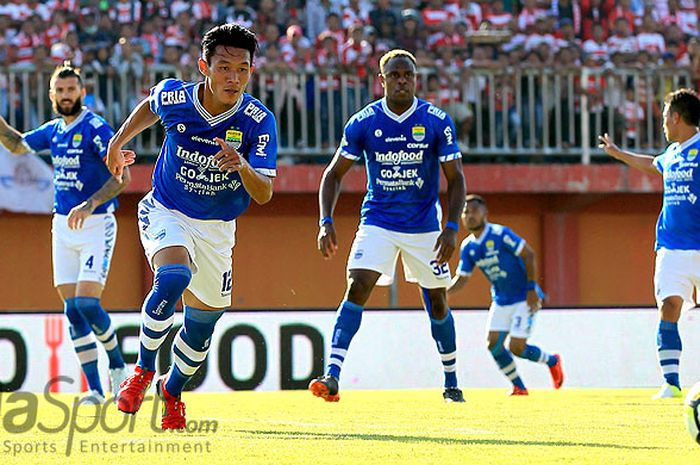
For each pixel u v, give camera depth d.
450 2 46.81
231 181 14.73
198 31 44.06
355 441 13.96
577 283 46.22
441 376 35.41
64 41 41.97
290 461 11.70
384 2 45.38
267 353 34.19
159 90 14.66
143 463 11.68
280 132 42.69
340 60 43.50
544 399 25.48
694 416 11.83
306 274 45.19
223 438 14.37
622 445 13.50
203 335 15.35
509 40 45.94
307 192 43.16
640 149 44.34
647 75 44.22
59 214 24.08
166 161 14.92
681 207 24.31
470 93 43.31
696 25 48.72
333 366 21.05
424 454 12.35
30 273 43.94
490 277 30.75
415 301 45.81
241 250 44.84
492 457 12.05
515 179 43.81
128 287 43.88
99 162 23.73
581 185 43.94
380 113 22.16
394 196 22.27
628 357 36.00
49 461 11.91
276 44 43.47
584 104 44.12
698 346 35.53
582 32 47.16
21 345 33.62
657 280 24.83
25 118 41.22
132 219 43.84
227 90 13.87
